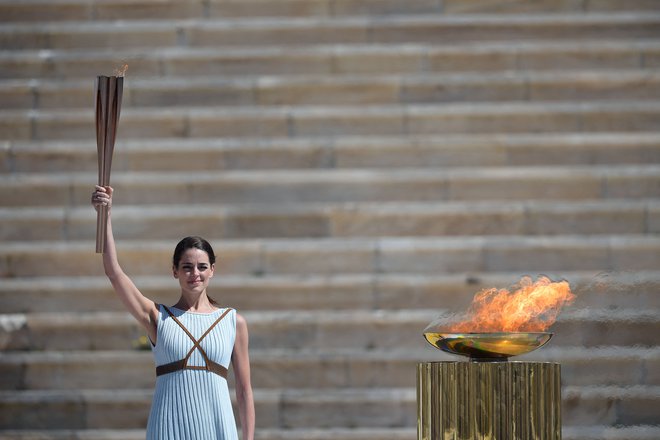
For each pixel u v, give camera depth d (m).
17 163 33.75
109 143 17.09
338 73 36.41
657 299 28.02
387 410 27.31
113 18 38.09
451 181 32.78
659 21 37.06
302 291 30.14
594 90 35.38
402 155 33.81
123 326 29.16
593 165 33.66
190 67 36.44
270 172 33.47
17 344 29.06
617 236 31.53
